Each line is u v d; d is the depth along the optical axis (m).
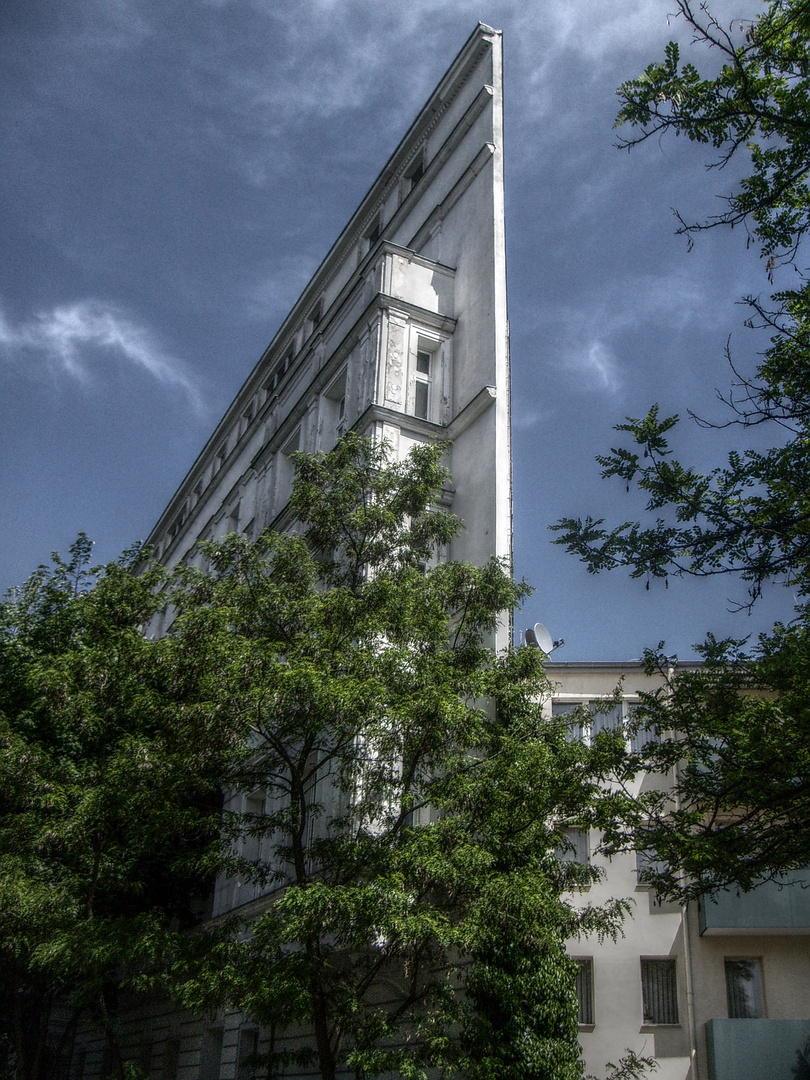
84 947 14.38
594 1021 21.27
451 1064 13.06
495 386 23.16
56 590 24.12
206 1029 24.86
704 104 10.35
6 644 22.64
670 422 11.41
